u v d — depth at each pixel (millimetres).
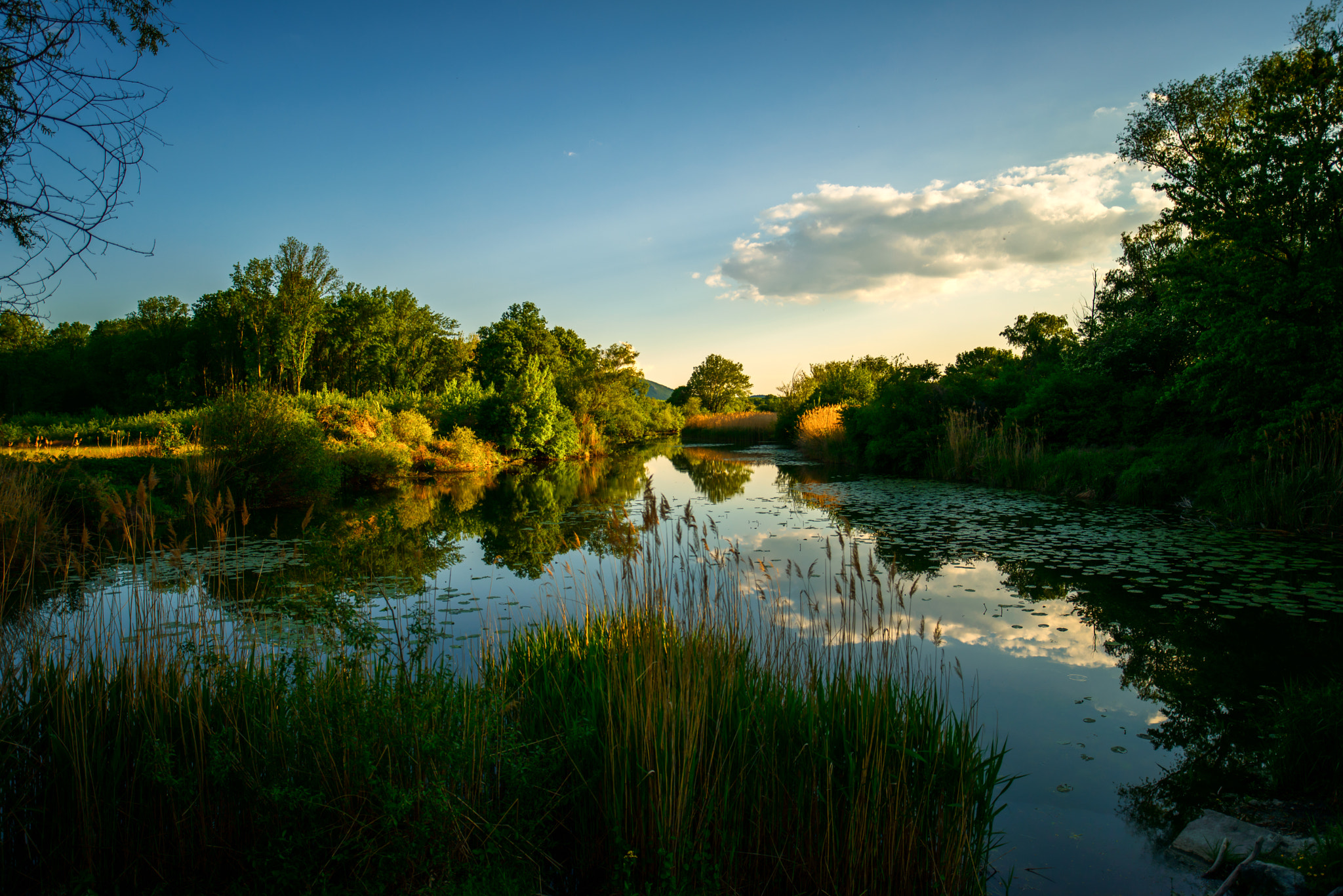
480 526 11508
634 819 2926
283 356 38469
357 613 5203
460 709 3154
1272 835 2973
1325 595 6629
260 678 3344
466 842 2723
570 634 4367
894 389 20812
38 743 2957
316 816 2721
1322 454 9680
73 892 2635
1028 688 4695
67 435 21328
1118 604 6547
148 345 44812
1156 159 17688
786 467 23109
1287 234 10391
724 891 2729
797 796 2918
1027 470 15398
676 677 3312
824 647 3840
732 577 4668
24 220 3033
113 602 3477
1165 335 15867
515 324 51656
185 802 2820
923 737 3207
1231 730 4082
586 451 32000
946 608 6480
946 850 2723
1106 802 3395
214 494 12188
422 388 46375
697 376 86812
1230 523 10070
